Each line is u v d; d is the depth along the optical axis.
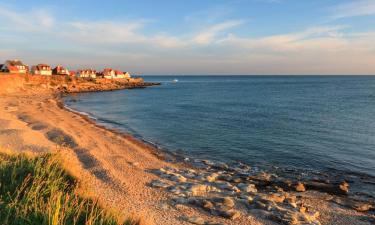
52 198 10.21
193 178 21.88
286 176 23.64
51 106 66.56
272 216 15.46
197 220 14.66
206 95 109.69
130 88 151.38
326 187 20.86
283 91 127.56
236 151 31.41
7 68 128.75
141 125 47.16
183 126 45.84
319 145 33.62
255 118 53.41
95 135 36.06
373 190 20.84
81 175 16.53
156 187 19.36
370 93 110.88
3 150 17.95
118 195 17.41
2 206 9.22
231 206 16.69
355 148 32.34
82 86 131.88
